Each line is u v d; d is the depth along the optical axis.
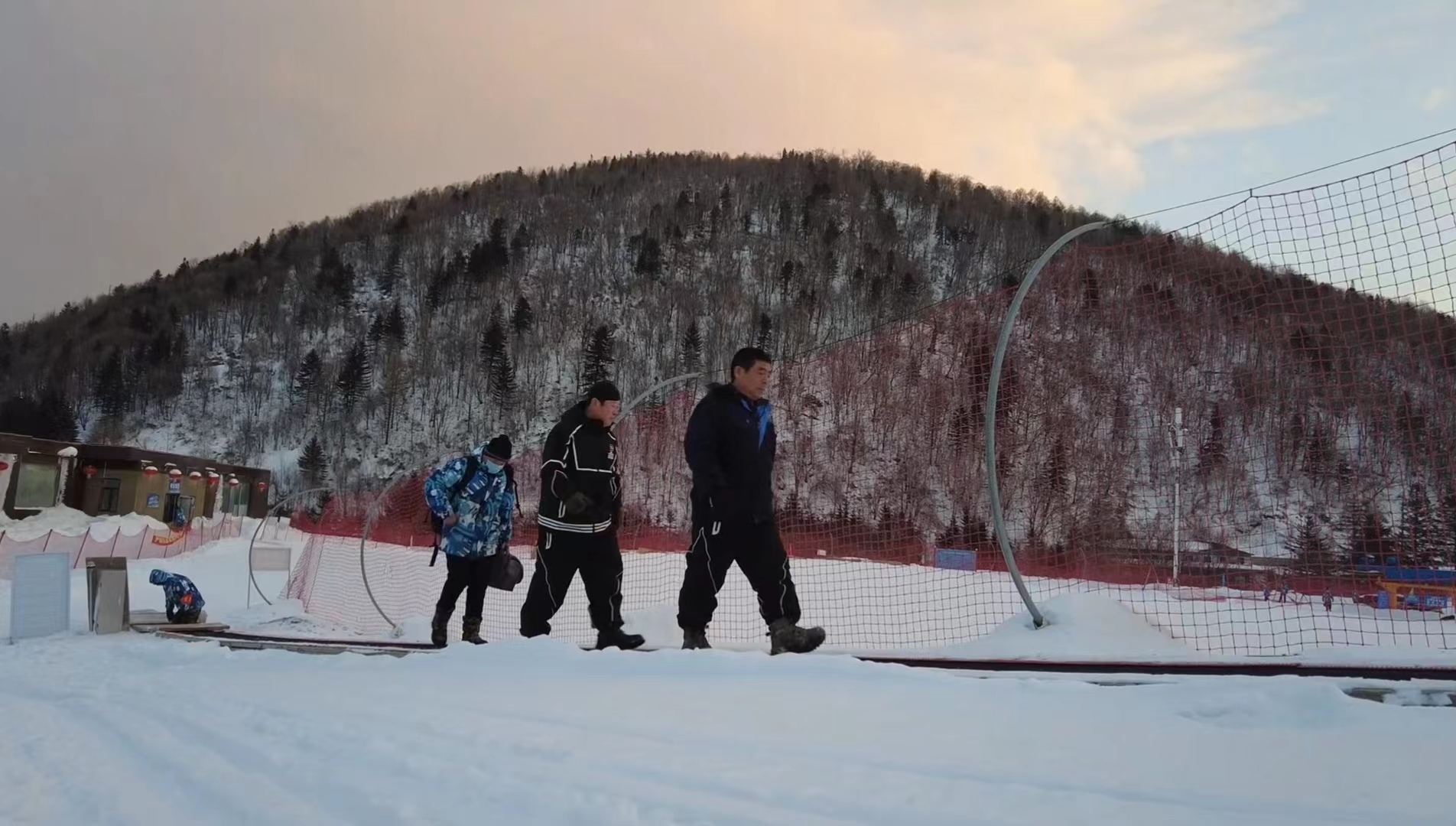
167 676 4.44
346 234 164.00
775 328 120.81
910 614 7.11
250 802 1.86
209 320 135.88
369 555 15.89
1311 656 3.37
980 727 2.21
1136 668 3.27
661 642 6.13
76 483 35.56
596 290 138.00
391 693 3.27
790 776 1.78
